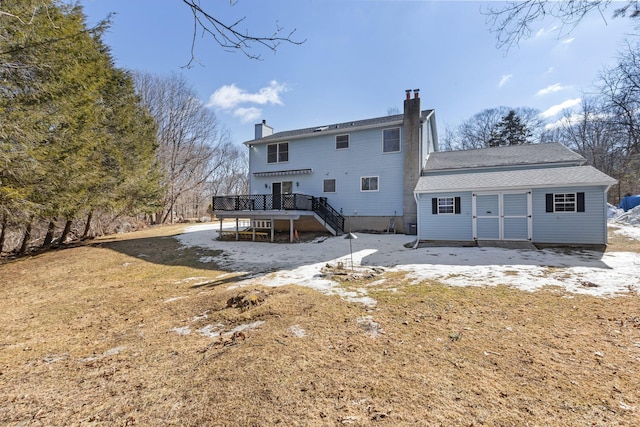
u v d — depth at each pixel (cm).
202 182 3475
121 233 1956
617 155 2286
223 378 305
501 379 283
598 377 282
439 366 310
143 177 1756
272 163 1922
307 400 262
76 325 514
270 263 959
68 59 1030
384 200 1634
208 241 1485
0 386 321
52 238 1573
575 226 1017
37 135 886
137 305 606
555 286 573
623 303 468
